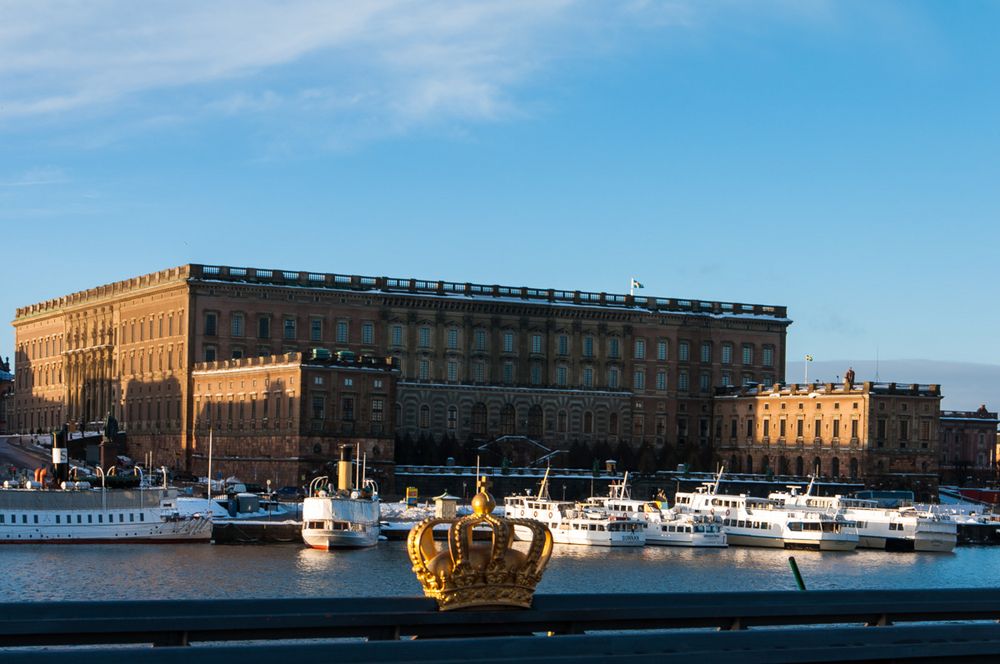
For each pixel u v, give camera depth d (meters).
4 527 156.88
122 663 26.38
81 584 124.06
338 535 160.00
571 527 178.75
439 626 31.72
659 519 182.75
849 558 172.75
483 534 96.88
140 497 162.62
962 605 36.28
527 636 29.98
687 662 30.25
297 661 27.61
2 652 26.08
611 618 33.12
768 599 34.81
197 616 30.19
